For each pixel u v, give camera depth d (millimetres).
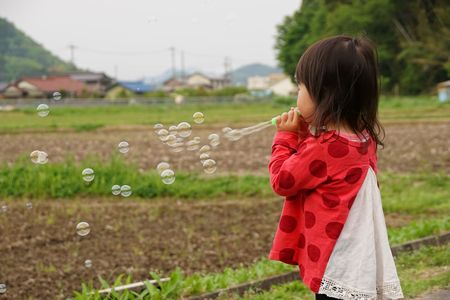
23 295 6367
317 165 2666
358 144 2701
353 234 2652
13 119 36750
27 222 9867
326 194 2680
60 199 12008
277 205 11117
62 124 30812
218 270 7078
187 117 36094
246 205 11172
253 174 14211
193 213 10516
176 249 8117
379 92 2752
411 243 6422
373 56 2729
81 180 12609
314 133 2689
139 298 4672
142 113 41594
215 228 9375
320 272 2650
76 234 9055
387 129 23859
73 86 74500
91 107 46875
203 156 3652
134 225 9641
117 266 7367
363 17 56250
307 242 2719
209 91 64438
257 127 2975
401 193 11359
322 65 2680
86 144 20938
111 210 10820
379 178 12961
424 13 55812
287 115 2852
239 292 5246
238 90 64250
